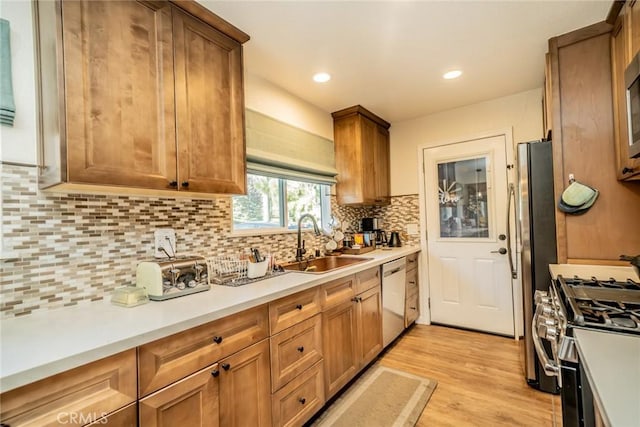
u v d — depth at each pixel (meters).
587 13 1.72
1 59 1.19
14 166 1.21
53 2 1.14
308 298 1.78
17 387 0.76
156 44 1.39
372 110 3.21
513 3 1.63
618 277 1.65
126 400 0.97
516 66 2.34
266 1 1.56
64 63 1.10
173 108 1.44
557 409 1.88
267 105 2.44
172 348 1.10
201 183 1.55
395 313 2.85
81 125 1.14
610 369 0.76
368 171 3.20
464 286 3.26
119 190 1.39
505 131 2.98
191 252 1.83
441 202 3.39
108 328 1.05
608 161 1.81
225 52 1.72
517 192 2.21
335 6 1.62
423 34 1.89
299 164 2.59
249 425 1.39
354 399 2.04
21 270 1.21
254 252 1.91
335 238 2.97
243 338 1.37
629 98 1.25
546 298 1.57
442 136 3.34
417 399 2.02
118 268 1.50
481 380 2.24
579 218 1.89
